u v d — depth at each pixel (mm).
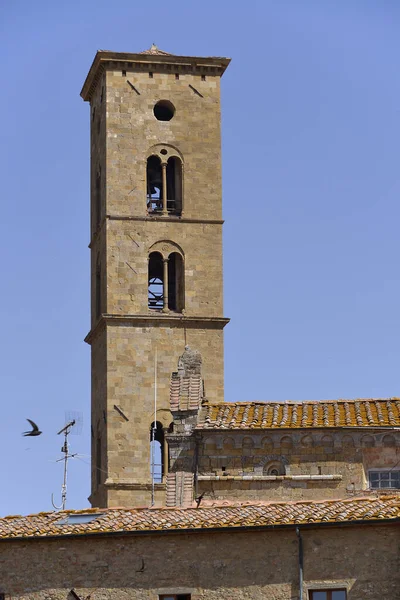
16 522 78625
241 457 92500
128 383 124562
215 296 127938
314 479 91250
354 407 94812
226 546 76312
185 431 93250
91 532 76500
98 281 130750
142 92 130125
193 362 97500
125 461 122938
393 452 91875
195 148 130250
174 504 89625
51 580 76438
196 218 128875
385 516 75375
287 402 95625
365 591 75062
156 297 128500
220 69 131500
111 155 128750
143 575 76250
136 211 128125
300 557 75688
